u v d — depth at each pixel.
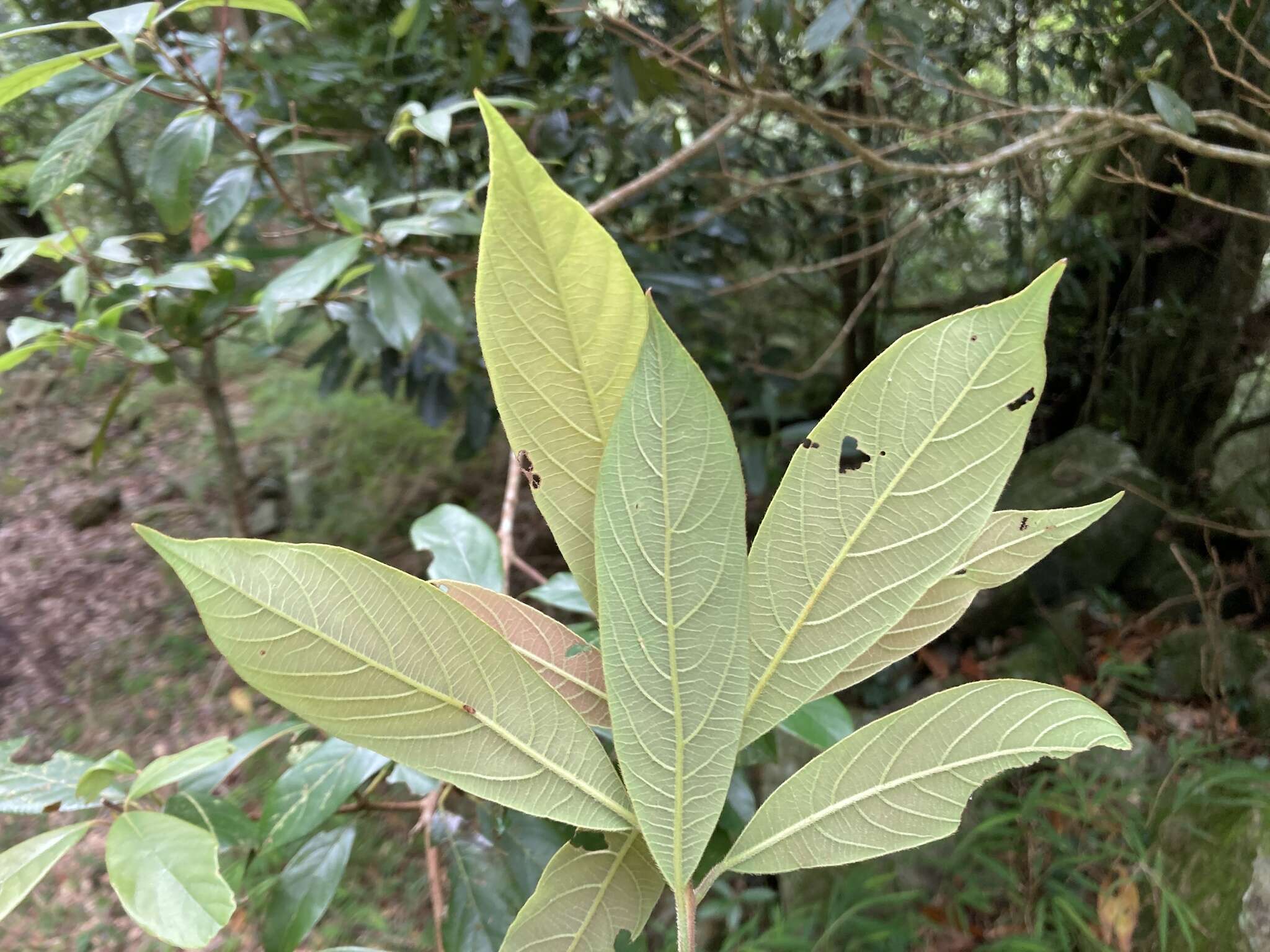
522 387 0.26
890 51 1.37
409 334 1.06
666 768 0.27
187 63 0.86
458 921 0.56
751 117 2.14
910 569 0.27
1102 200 2.50
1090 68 1.84
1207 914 1.32
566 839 0.60
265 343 2.23
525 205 0.25
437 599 0.27
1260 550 2.20
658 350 0.25
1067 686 2.14
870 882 1.36
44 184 0.74
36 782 0.52
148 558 3.31
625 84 1.50
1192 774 1.60
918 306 2.70
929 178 2.08
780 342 2.85
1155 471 2.56
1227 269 2.18
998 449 0.26
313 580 0.26
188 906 0.38
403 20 1.32
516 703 0.28
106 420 1.19
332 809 0.58
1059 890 1.43
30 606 3.03
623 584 0.26
